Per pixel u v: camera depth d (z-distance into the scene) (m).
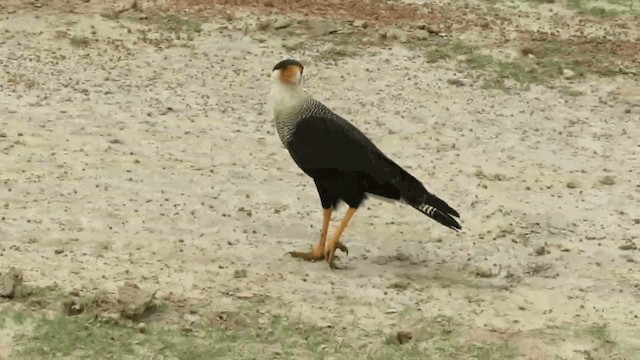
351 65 21.02
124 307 10.72
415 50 22.08
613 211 15.09
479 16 24.72
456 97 19.91
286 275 12.24
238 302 11.38
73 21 21.61
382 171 12.12
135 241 12.80
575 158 17.38
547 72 21.59
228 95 18.97
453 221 12.08
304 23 22.78
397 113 18.86
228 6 23.50
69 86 18.41
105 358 9.98
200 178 15.12
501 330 11.24
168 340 10.39
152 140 16.48
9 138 15.86
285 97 12.27
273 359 10.23
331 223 14.02
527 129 18.64
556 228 14.33
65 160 15.26
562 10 25.84
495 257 13.23
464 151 17.30
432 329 11.13
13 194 13.86
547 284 12.58
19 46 20.12
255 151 16.53
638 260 13.41
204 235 13.22
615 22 25.23
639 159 17.50
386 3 24.94
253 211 14.12
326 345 10.60
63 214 13.38
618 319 11.70
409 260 12.99
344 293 11.88
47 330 10.31
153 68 19.84
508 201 15.21
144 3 23.09
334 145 12.15
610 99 20.47
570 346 10.91
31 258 11.96
